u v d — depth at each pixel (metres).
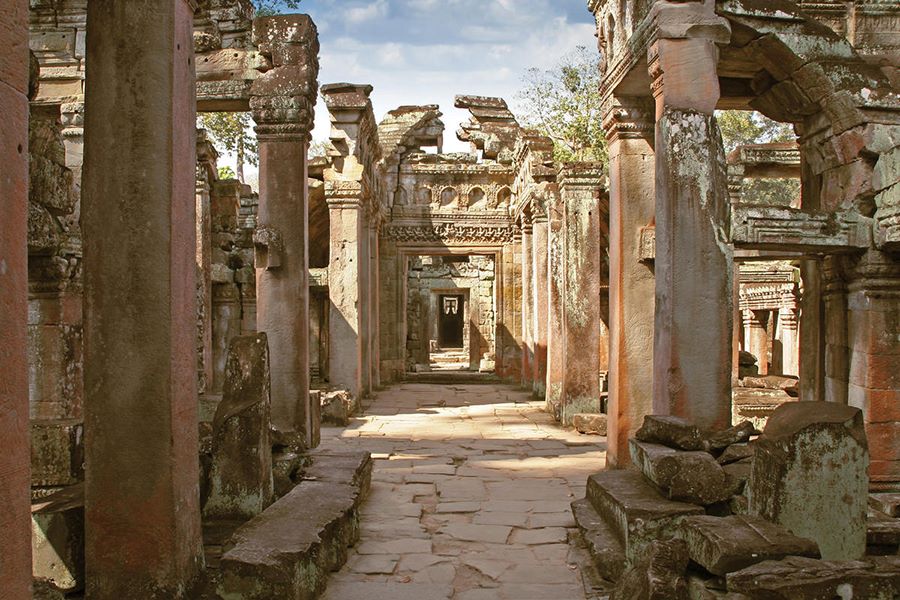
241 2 12.04
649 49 7.79
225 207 18.14
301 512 6.39
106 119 4.87
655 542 5.11
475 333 29.97
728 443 6.69
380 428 14.66
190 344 5.17
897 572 4.29
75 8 12.14
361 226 18.64
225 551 5.62
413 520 8.00
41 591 4.32
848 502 5.16
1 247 3.22
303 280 10.80
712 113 7.53
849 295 8.11
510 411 17.12
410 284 30.80
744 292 22.92
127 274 4.87
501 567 6.54
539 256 18.89
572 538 7.32
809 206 8.98
